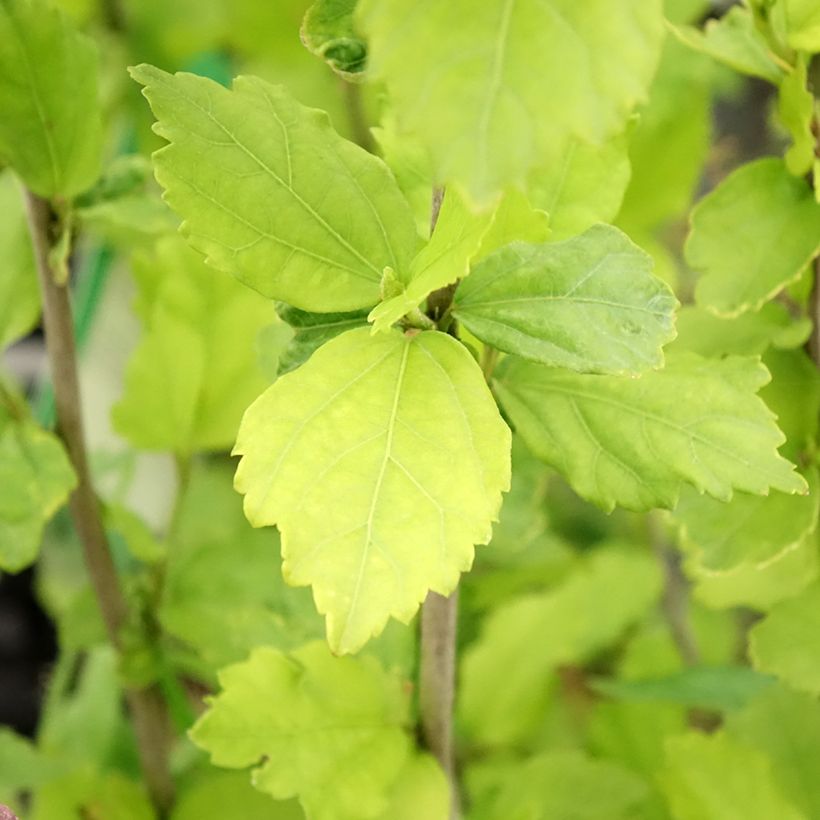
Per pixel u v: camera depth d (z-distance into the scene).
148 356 0.63
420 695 0.57
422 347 0.51
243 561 0.64
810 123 0.56
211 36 0.81
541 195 0.55
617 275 0.51
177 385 0.63
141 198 0.60
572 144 0.55
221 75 0.84
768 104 0.99
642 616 0.83
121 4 0.80
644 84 0.46
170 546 0.65
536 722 0.75
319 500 0.50
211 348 0.63
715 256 0.57
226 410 0.64
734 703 0.65
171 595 0.64
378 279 0.53
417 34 0.46
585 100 0.46
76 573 0.89
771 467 0.53
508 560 0.78
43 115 0.57
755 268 0.57
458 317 0.52
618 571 0.82
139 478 0.87
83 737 0.75
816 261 0.58
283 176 0.52
